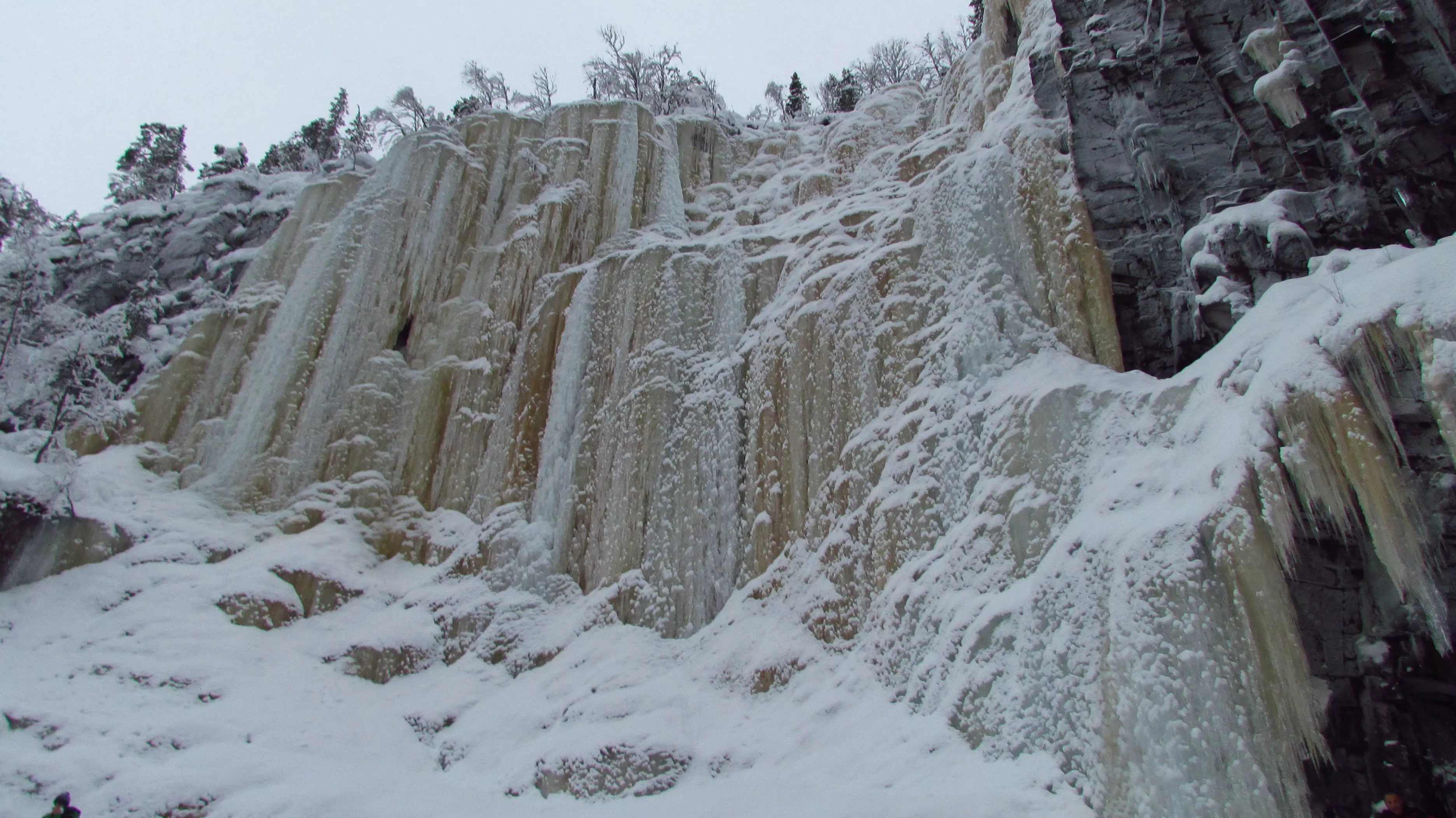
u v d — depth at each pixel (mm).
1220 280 10094
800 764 9812
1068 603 8688
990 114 16422
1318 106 9344
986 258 12797
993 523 10297
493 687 13719
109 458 18047
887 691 10344
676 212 24125
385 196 21594
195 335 20297
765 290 17016
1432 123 8586
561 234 21891
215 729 11656
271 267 21875
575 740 10953
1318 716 7219
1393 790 8234
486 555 16047
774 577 13078
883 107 24766
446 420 18969
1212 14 10266
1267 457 7676
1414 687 8398
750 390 15250
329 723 12586
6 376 17875
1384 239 9523
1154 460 9039
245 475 17547
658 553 14336
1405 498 6977
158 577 15102
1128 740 7414
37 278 19422
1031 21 16172
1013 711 8641
